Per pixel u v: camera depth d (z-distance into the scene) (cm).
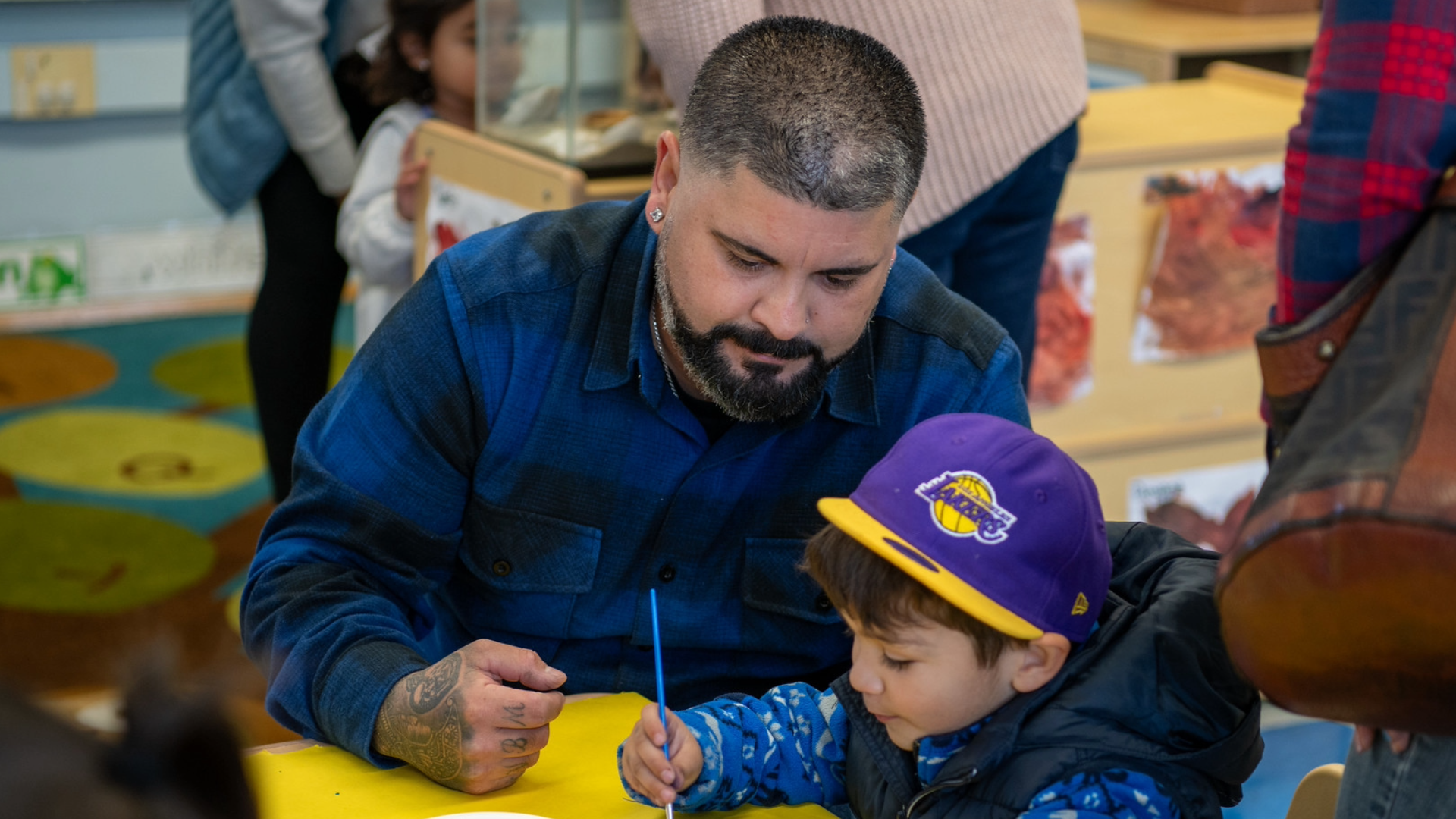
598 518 122
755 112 100
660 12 158
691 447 121
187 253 409
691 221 105
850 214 101
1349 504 74
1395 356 79
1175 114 248
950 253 181
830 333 108
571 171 186
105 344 384
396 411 121
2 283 389
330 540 122
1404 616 74
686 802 101
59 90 378
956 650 95
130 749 31
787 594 123
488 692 101
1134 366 238
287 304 255
